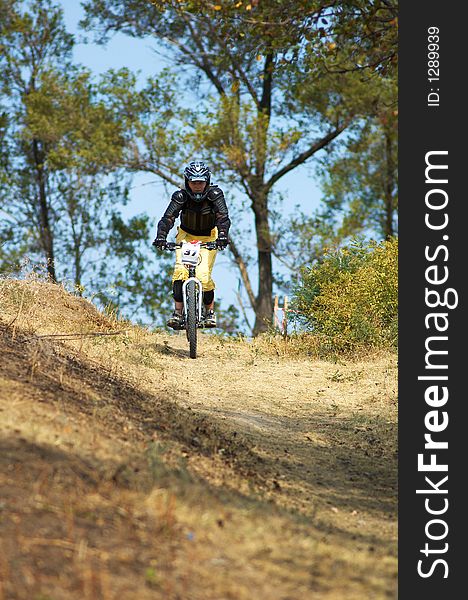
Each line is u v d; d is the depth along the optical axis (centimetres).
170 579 644
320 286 2223
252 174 3966
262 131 3862
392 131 4191
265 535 777
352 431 1383
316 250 4047
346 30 2150
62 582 608
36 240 4575
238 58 3722
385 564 791
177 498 798
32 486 727
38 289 2025
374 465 1213
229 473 997
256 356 1972
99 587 608
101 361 1528
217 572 673
